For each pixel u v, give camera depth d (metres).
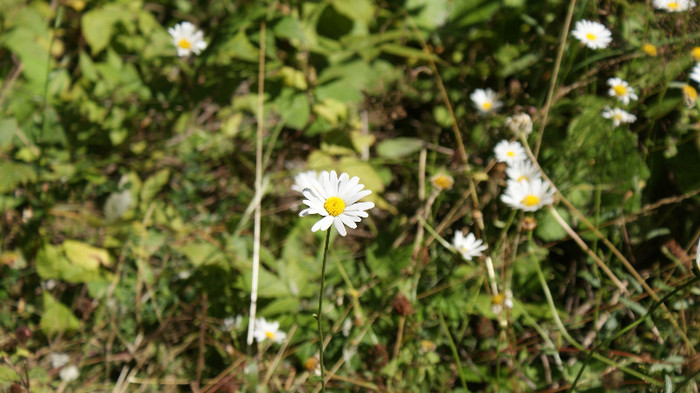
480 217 0.82
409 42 1.01
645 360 0.72
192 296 0.84
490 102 0.93
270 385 0.77
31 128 0.94
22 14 0.99
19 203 0.89
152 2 1.08
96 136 0.96
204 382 0.78
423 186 0.89
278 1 1.00
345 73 0.97
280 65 0.96
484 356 0.77
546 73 0.94
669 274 0.79
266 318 0.81
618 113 0.83
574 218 0.83
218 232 0.89
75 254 0.84
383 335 0.79
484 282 0.80
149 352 0.80
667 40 0.85
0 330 0.81
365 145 0.94
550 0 0.95
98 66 0.99
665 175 0.85
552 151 0.87
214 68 0.98
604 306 0.79
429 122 0.95
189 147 0.95
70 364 0.78
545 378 0.76
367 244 0.88
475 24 0.98
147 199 0.91
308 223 0.88
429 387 0.76
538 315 0.80
